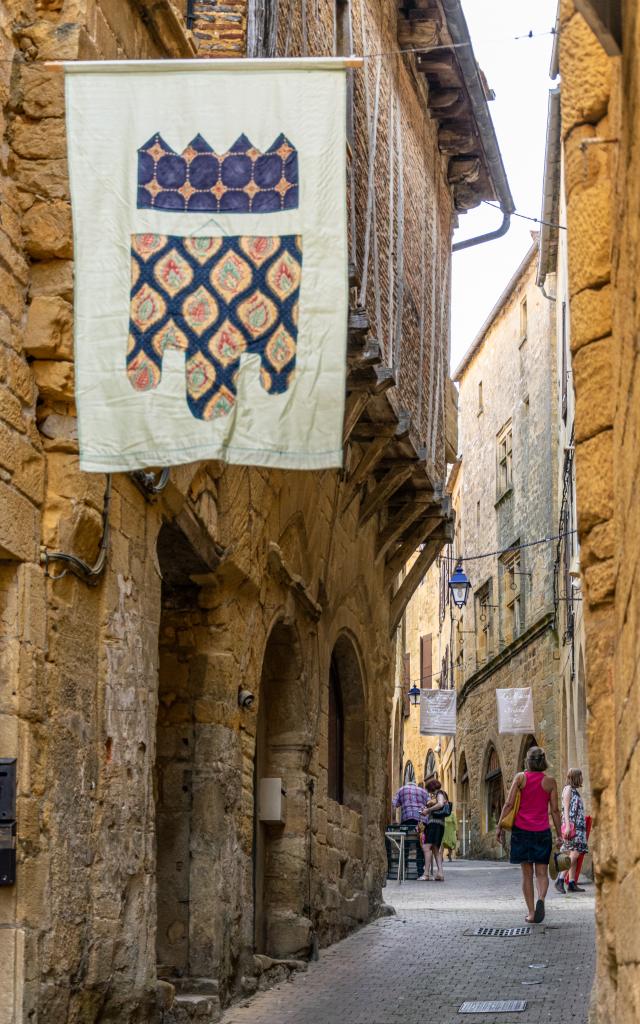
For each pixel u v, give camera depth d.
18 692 6.75
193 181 6.46
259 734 12.04
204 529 9.36
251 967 10.27
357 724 15.20
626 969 4.95
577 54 5.95
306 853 12.08
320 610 12.55
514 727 29.64
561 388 27.91
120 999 7.55
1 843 6.53
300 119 6.45
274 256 6.39
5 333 6.99
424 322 15.30
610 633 5.77
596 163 5.89
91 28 7.63
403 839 21.34
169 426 6.35
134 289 6.42
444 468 16.75
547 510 30.92
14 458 6.91
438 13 14.91
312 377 6.32
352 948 12.59
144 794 8.05
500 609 35.62
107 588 7.68
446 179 17.30
